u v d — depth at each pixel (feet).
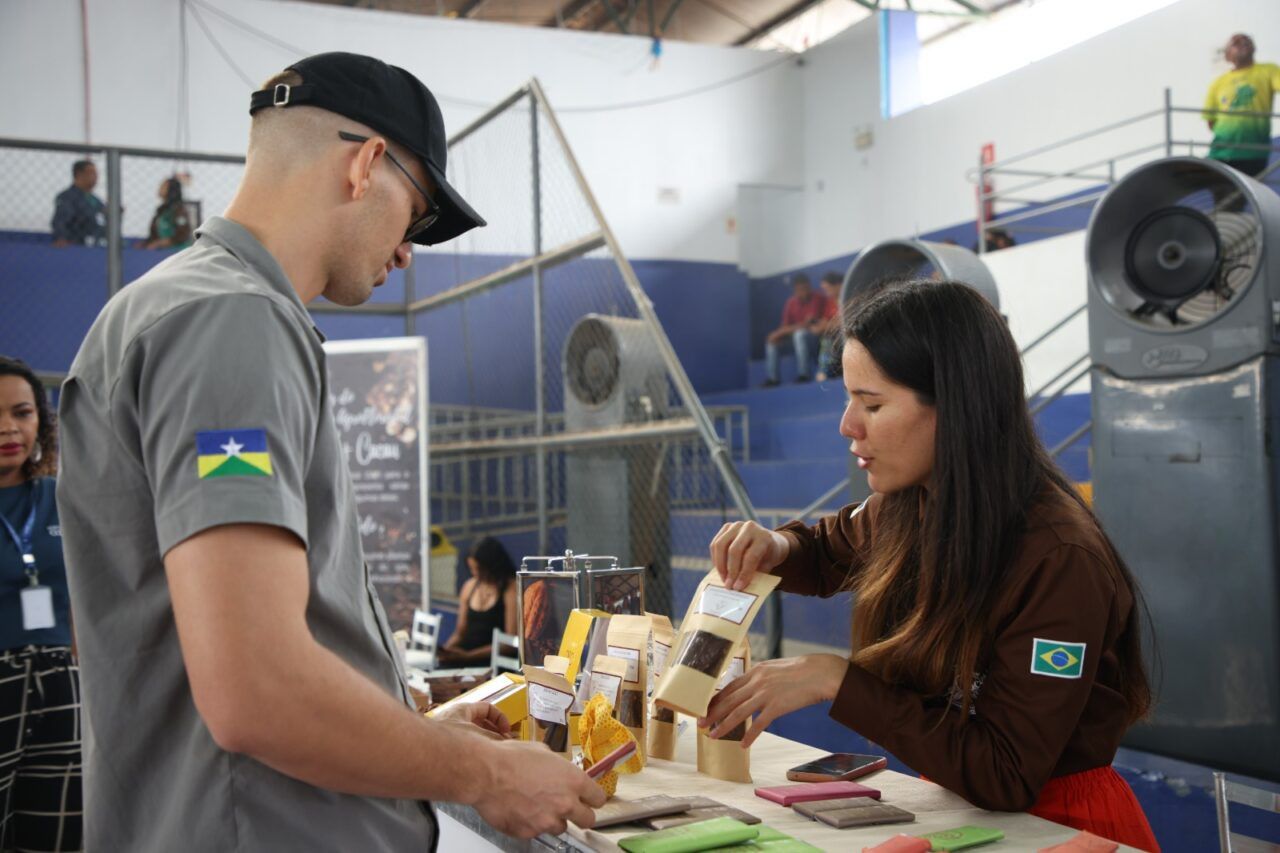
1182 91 27.63
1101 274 12.25
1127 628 4.88
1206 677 11.02
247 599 2.91
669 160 38.45
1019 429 4.69
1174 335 11.46
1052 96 31.09
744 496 12.60
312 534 3.47
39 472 9.74
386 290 28.84
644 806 4.23
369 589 3.81
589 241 15.15
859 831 4.18
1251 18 25.94
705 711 4.63
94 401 3.34
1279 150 23.35
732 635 4.72
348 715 3.02
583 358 16.51
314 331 3.50
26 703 9.31
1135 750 11.60
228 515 2.93
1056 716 4.27
